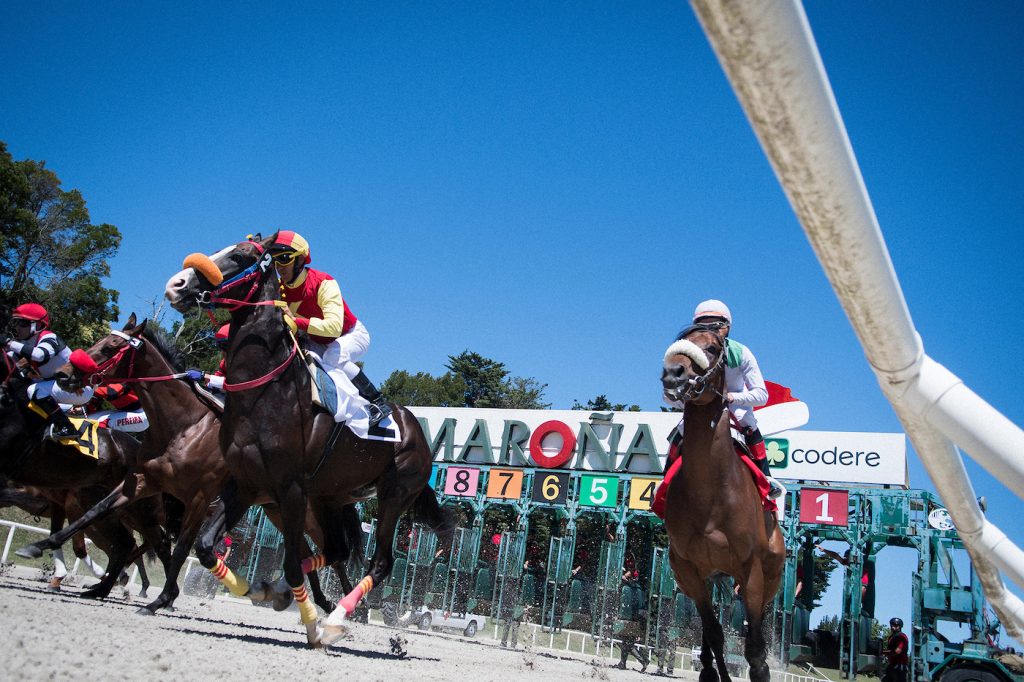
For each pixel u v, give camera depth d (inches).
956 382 69.6
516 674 245.8
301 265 237.9
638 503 789.2
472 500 871.1
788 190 49.9
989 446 68.2
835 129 44.4
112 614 223.3
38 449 309.6
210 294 211.3
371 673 169.5
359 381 263.7
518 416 892.6
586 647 721.6
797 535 713.6
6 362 301.1
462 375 2281.0
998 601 174.4
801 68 39.6
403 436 278.8
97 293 1363.2
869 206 51.5
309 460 223.1
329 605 346.0
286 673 145.7
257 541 716.0
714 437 208.8
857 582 690.8
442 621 686.5
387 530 266.1
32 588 303.7
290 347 221.6
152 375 282.7
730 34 37.4
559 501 831.1
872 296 58.2
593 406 2028.8
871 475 719.1
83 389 290.0
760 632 207.6
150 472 284.2
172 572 276.1
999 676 442.3
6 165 1299.2
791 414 751.7
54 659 116.7
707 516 209.9
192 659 143.2
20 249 1327.5
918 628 625.3
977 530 120.3
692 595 231.9
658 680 405.1
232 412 214.8
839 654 683.4
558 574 739.4
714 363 208.4
